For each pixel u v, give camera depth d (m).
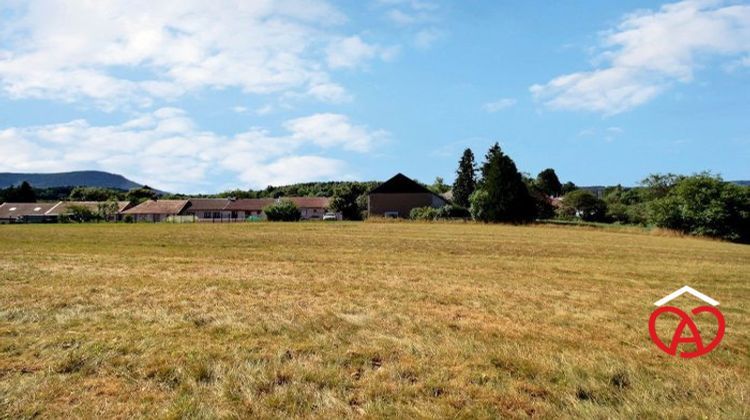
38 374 5.12
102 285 10.94
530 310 9.45
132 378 5.08
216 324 7.33
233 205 104.81
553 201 102.75
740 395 5.01
